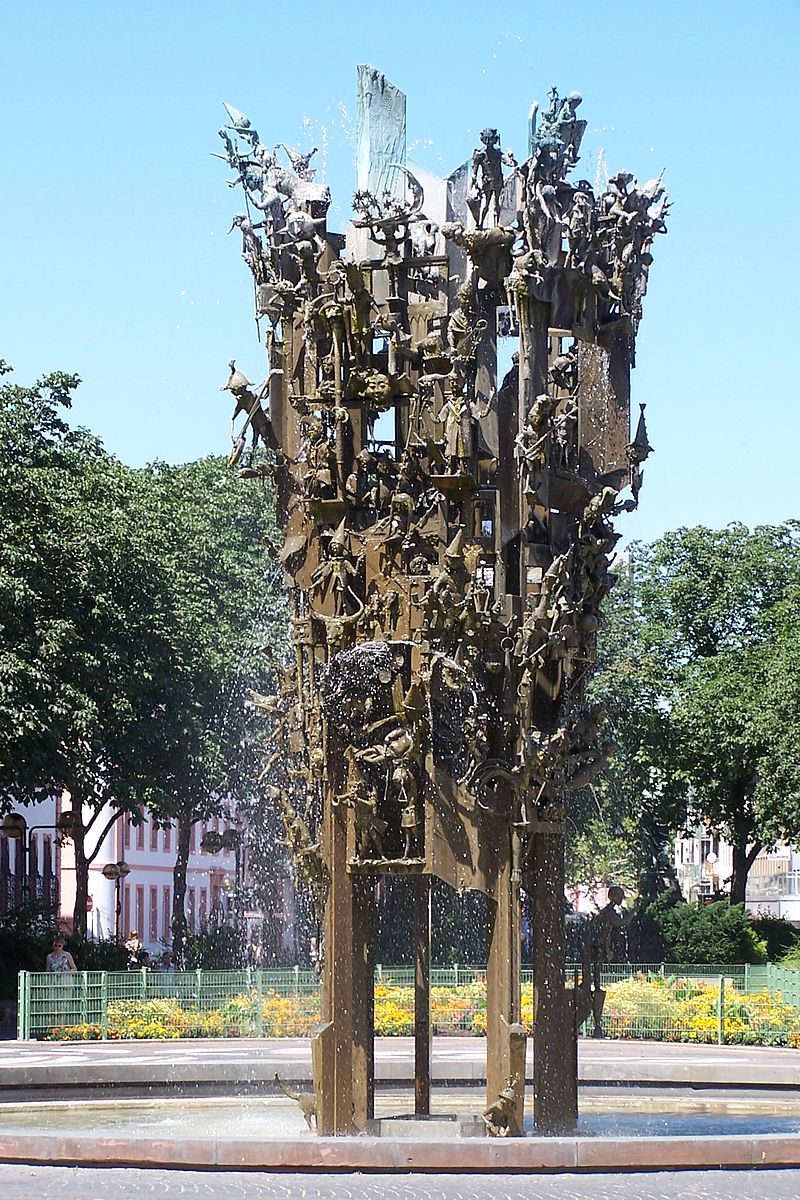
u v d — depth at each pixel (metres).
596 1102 31.48
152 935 123.44
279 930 62.28
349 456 22.42
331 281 22.17
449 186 23.73
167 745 70.94
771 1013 45.56
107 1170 19.56
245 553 76.62
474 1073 33.56
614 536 23.59
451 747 21.98
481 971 50.50
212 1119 27.91
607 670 76.31
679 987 47.69
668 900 81.06
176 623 70.75
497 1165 19.33
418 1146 19.38
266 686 72.12
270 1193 18.39
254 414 23.00
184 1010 46.88
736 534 102.62
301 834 22.94
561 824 22.83
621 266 23.38
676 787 94.69
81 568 67.31
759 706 91.25
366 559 22.23
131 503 72.19
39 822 108.56
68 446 72.62
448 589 21.47
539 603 22.19
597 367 23.39
